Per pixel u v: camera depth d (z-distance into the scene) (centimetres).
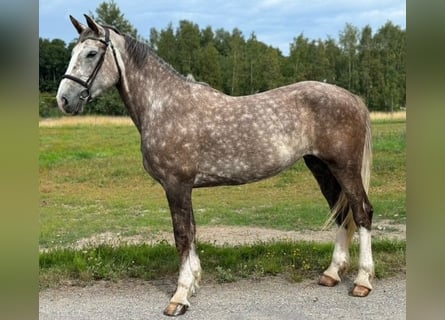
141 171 1090
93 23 358
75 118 1914
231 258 462
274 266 443
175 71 385
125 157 1223
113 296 396
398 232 596
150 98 374
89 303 381
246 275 434
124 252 479
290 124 375
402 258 464
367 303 369
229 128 369
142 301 385
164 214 753
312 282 420
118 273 439
